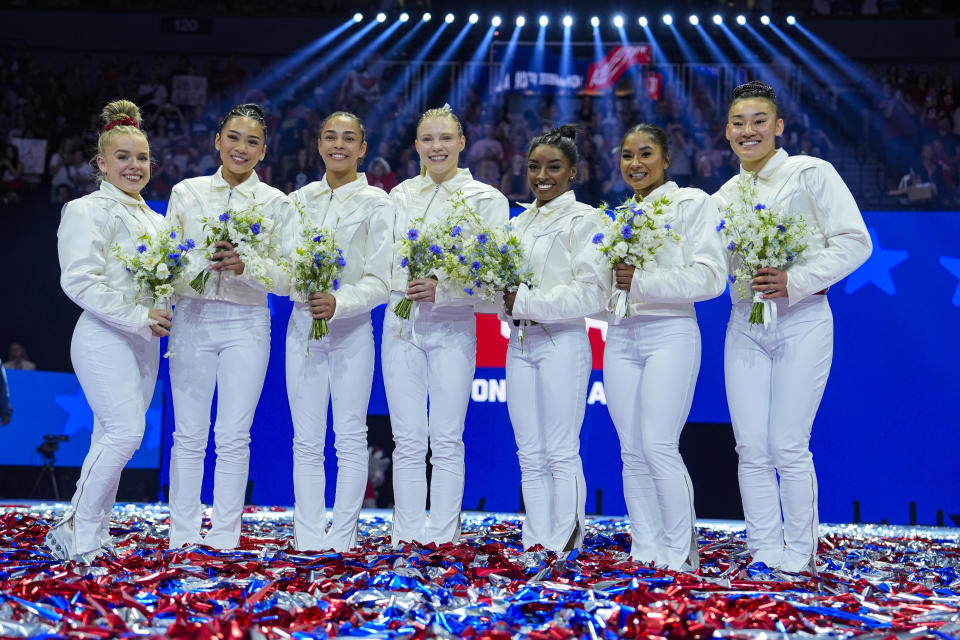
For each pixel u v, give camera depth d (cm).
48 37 1972
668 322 685
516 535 882
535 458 731
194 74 1941
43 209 1652
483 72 1950
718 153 1800
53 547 670
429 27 1975
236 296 720
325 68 1973
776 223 659
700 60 1919
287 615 488
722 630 473
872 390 1273
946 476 1245
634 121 1877
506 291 707
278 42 1989
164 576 575
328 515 1080
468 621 487
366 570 610
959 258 1262
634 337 698
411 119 1914
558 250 723
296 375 740
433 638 453
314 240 700
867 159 1828
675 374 680
